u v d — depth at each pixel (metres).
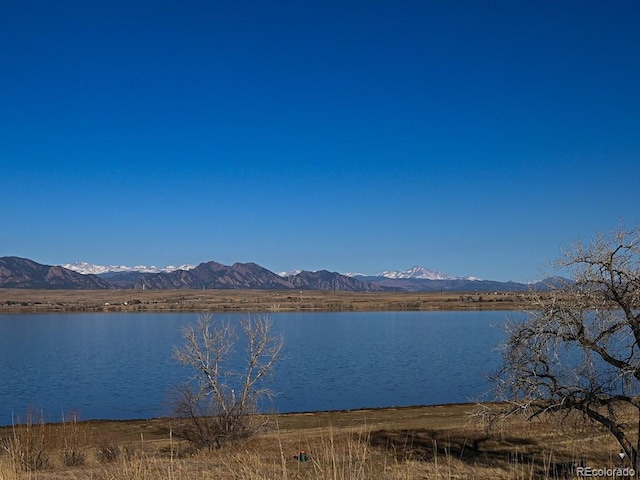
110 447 23.75
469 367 75.69
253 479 8.25
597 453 25.36
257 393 37.00
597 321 21.78
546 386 22.56
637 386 21.75
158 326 153.00
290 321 171.50
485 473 20.47
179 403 36.81
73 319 189.88
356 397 56.72
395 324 155.75
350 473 7.55
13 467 10.76
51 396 58.12
